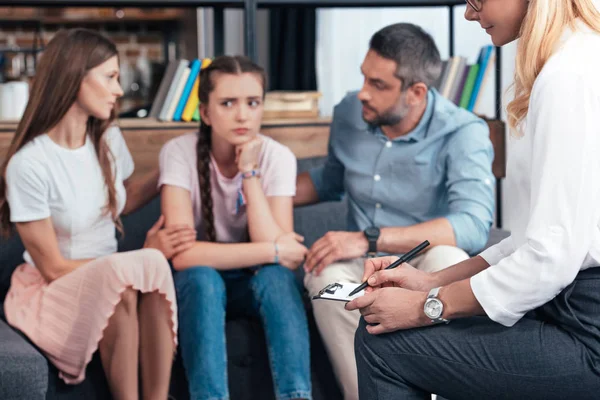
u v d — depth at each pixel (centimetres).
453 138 234
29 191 212
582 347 142
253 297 222
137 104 519
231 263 224
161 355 212
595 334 141
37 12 543
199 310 213
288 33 461
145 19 551
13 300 221
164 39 568
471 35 420
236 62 229
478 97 298
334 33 459
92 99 217
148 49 572
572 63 136
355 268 229
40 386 186
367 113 233
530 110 141
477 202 229
